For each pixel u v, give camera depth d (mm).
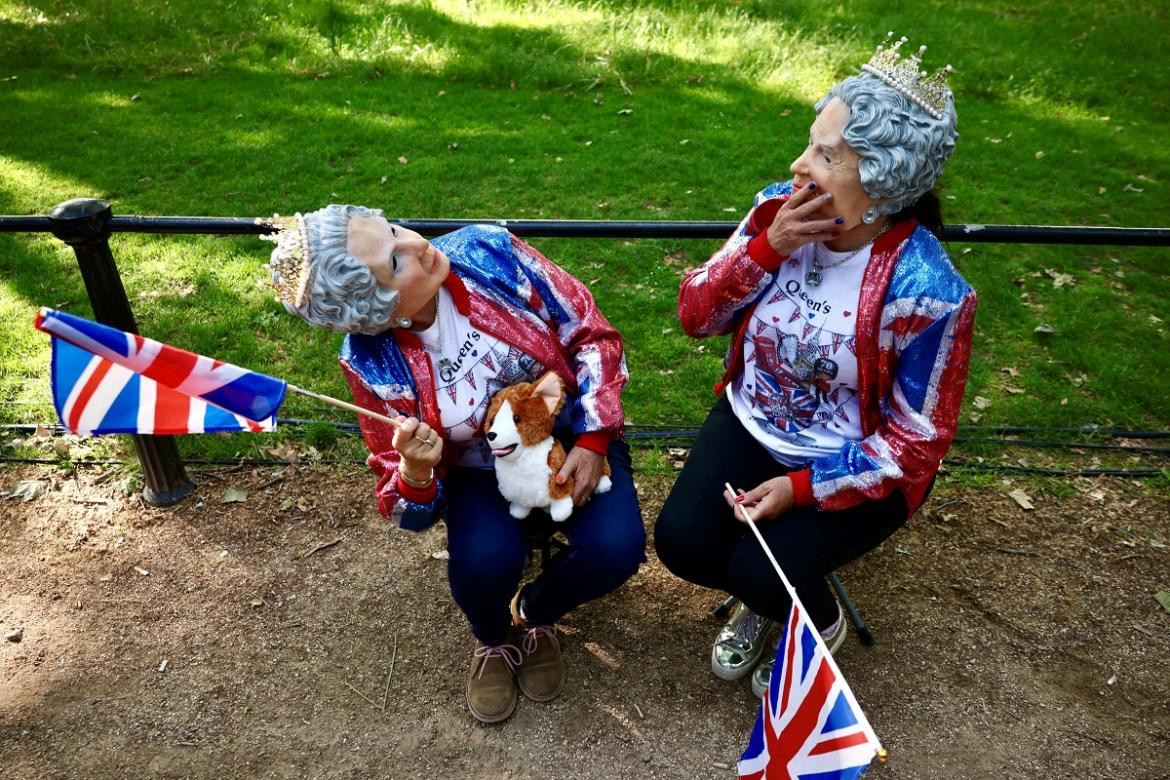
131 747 2488
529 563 3029
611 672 2678
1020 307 4543
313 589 2984
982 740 2475
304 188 5676
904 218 2121
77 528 3211
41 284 4613
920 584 2969
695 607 2893
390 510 2289
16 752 2469
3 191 5527
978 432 3652
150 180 5762
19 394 3861
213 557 3102
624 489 2438
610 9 8805
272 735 2523
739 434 2498
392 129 6500
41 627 2848
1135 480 3398
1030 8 9852
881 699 2594
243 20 8312
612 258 4906
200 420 1899
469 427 2266
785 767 1915
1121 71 8141
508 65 7484
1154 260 5086
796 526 2279
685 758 2445
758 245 2105
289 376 4000
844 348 2152
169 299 4512
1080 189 6008
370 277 1945
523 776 2406
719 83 7434
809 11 9078
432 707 2602
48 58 7699
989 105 7465
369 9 8594
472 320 2195
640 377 4016
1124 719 2525
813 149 1993
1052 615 2854
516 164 6016
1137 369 4070
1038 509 3268
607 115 6840
